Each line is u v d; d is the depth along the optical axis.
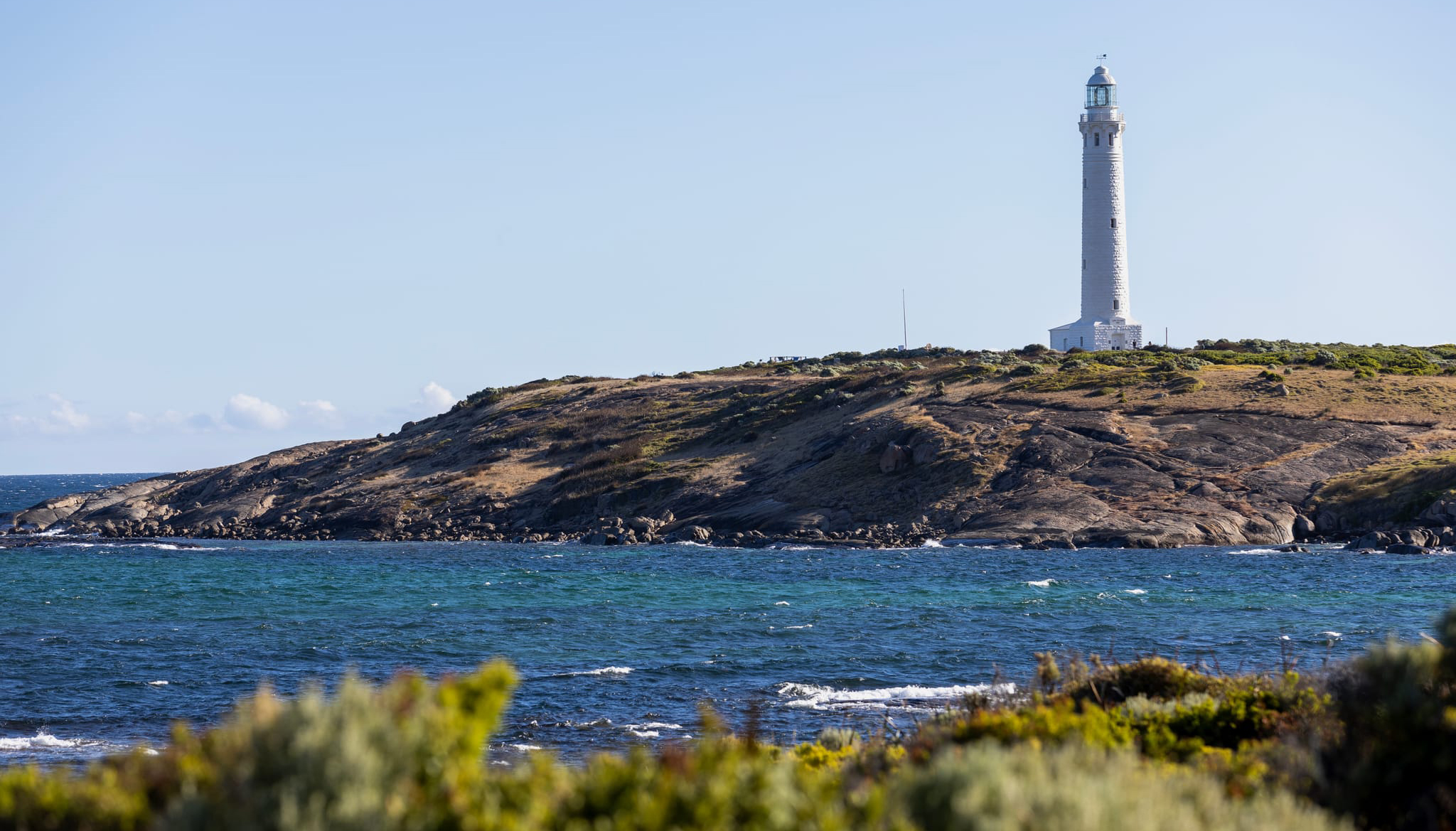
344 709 15.15
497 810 15.52
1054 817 15.25
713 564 148.50
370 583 128.50
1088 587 111.12
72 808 16.48
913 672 65.88
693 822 15.67
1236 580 115.19
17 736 52.72
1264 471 171.88
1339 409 187.38
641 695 60.38
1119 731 24.08
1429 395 190.62
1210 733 25.73
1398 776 19.39
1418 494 155.62
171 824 14.51
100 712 58.03
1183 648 71.06
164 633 85.75
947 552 157.50
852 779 22.56
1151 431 186.88
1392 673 21.20
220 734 17.14
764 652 74.06
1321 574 119.94
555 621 91.38
